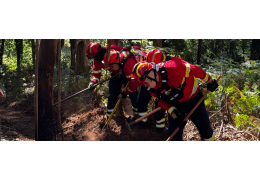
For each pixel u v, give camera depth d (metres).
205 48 9.30
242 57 9.59
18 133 5.03
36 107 3.51
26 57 12.78
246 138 4.34
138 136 4.77
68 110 6.09
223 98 5.35
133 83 4.46
